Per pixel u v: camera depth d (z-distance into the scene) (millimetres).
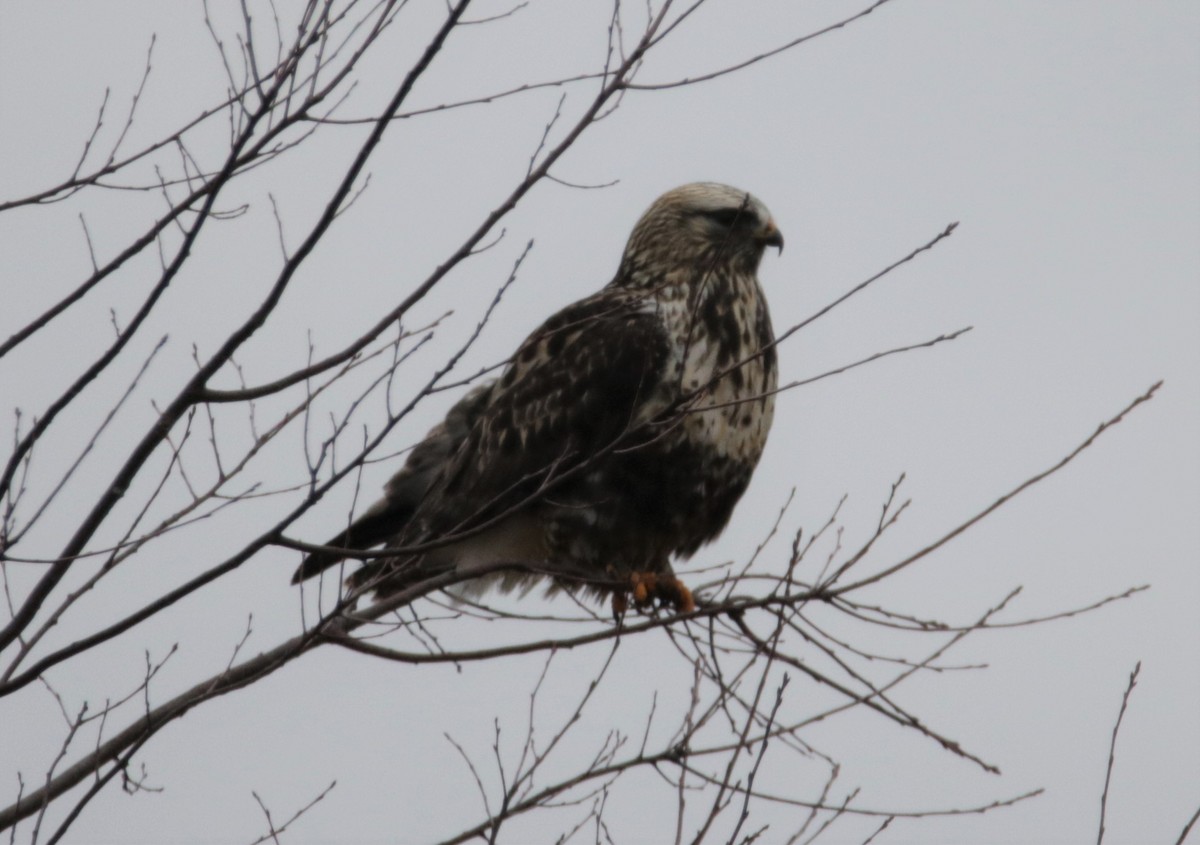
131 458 8539
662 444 13414
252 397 8586
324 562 10641
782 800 9430
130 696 9133
